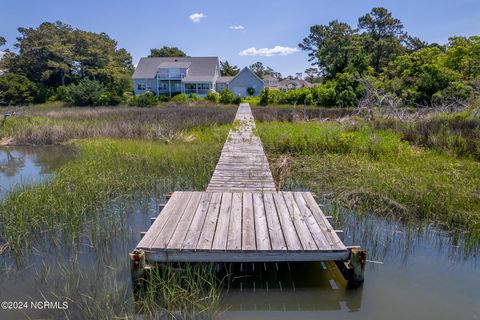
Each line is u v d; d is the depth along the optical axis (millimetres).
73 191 5855
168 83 39562
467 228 4613
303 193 4918
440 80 19172
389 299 3229
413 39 39156
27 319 2926
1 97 28531
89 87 30141
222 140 10461
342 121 13445
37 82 37031
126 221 5090
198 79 38969
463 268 3770
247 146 8875
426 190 5566
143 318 2936
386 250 4145
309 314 3045
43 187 5984
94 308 3029
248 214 4133
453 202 5172
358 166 7172
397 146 8562
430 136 9289
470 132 9266
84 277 3545
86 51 39750
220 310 3059
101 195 5855
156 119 15211
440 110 14453
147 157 8289
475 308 3088
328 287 3395
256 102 30266
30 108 24438
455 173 6383
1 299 3211
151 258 3307
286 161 7641
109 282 3432
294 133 9914
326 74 40312
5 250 4102
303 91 27734
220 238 3504
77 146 11211
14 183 7316
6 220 4703
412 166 7098
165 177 7055
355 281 3299
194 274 3307
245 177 6023
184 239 3473
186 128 12914
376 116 13117
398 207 5215
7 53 36875
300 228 3756
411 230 4637
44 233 4570
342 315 3018
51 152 11102
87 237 4477
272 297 3230
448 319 2945
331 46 38969
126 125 13172
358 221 4977
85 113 19188
